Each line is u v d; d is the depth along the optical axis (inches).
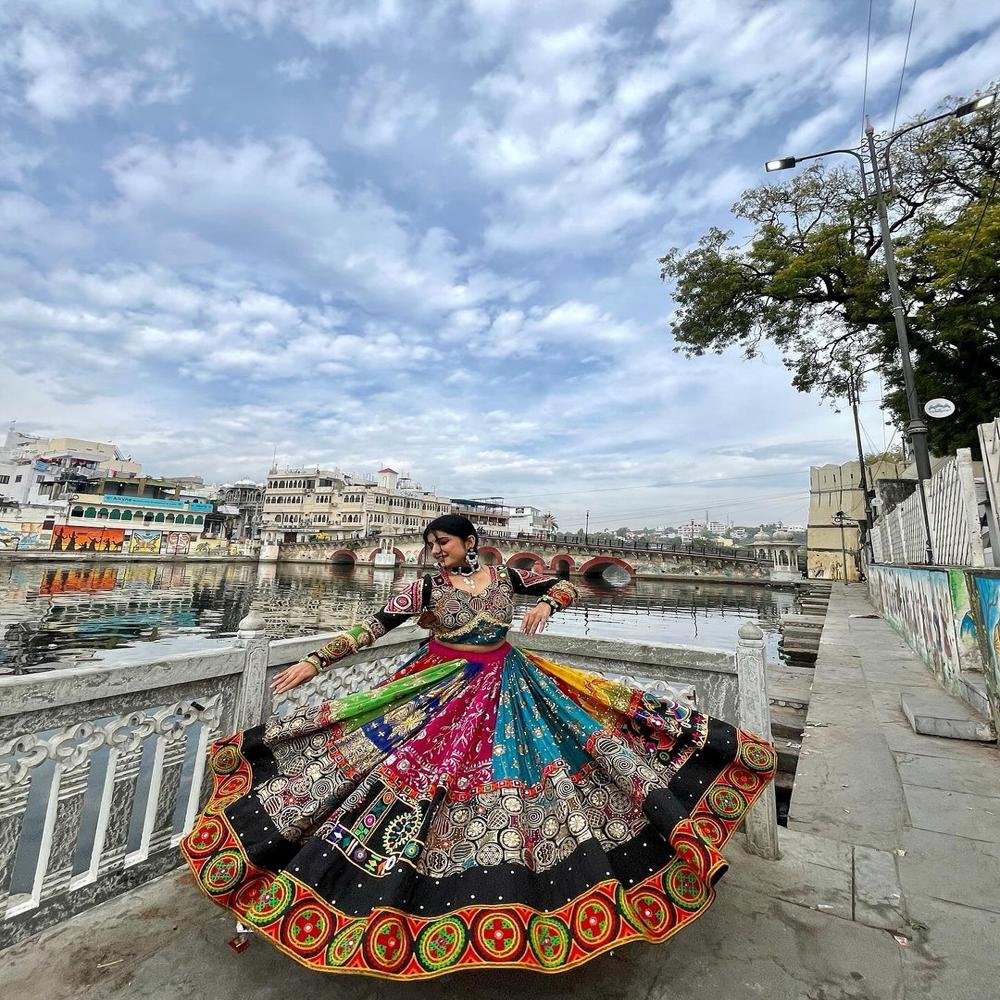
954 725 185.6
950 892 95.2
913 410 500.7
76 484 2571.4
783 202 691.4
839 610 643.5
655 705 85.1
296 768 75.7
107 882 85.6
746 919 86.3
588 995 70.5
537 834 68.2
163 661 88.5
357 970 57.4
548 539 2358.5
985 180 585.6
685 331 768.3
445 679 82.7
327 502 3356.3
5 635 847.1
